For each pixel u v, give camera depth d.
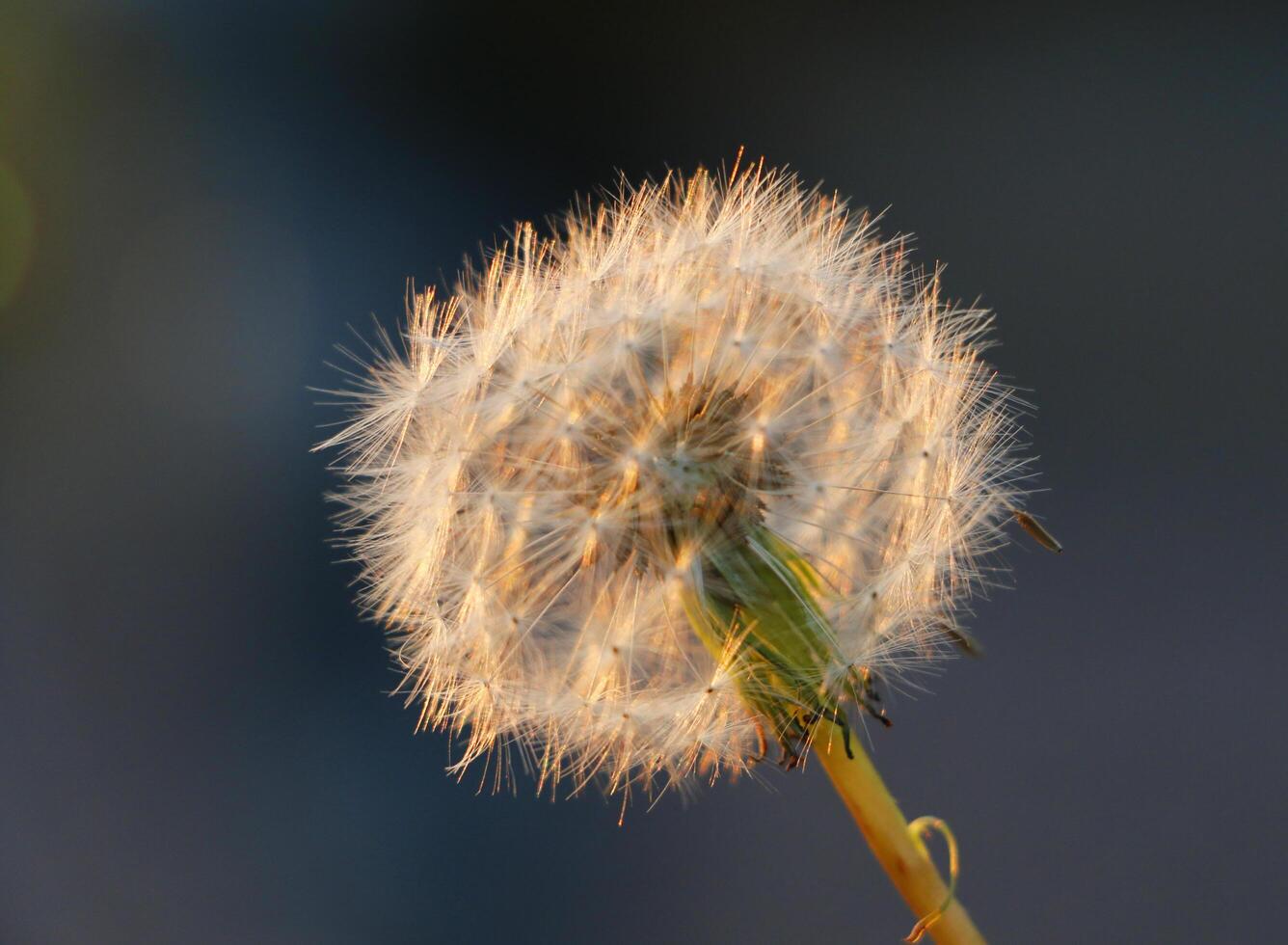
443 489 0.32
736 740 0.32
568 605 0.32
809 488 0.32
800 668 0.31
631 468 0.32
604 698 0.32
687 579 0.32
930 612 0.32
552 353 0.32
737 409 0.32
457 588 0.32
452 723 0.32
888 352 0.33
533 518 0.32
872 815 0.32
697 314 0.33
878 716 0.32
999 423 0.32
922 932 0.32
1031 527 0.32
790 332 0.32
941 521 0.32
